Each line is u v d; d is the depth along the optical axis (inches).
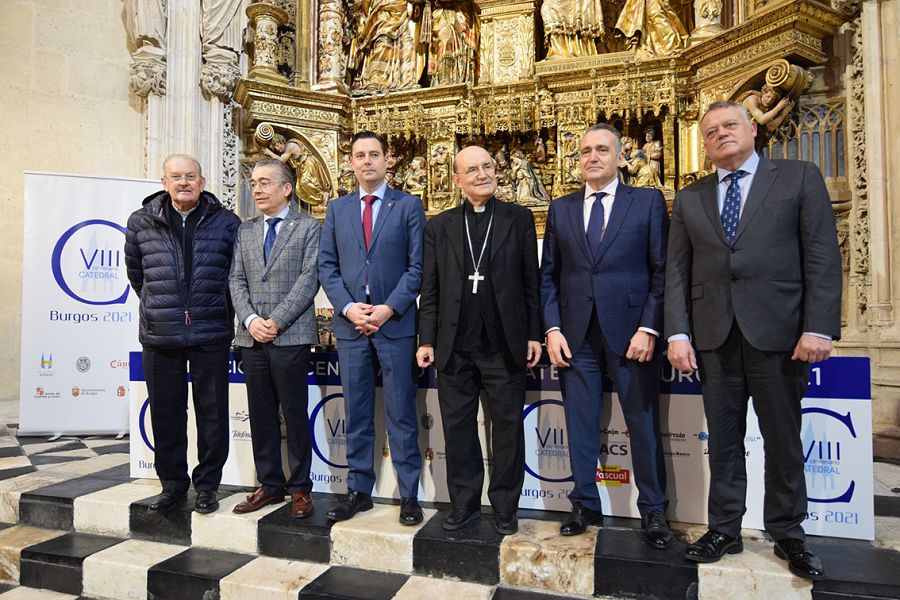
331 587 85.9
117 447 157.8
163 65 215.3
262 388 101.9
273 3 222.7
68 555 97.9
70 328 172.7
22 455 147.4
